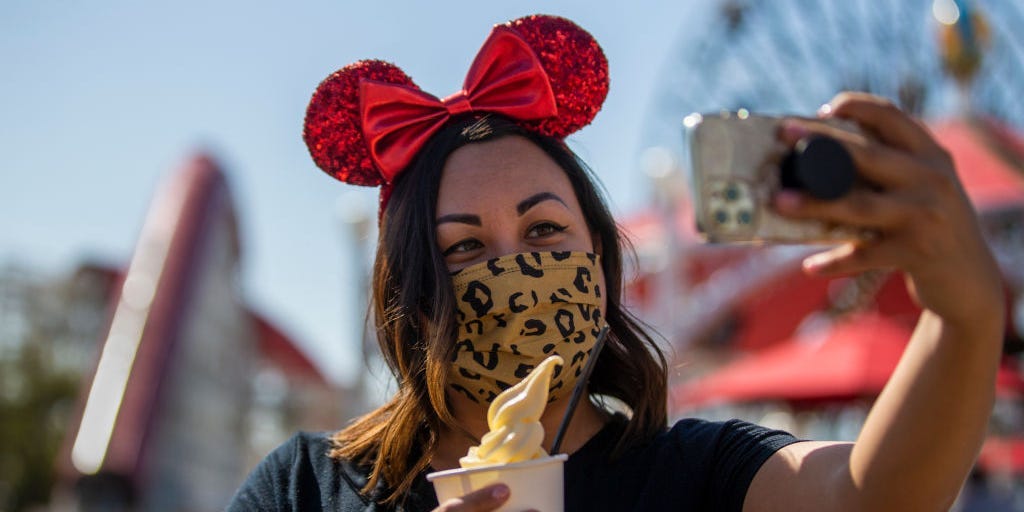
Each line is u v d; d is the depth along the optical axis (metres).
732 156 1.15
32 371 33.91
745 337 11.89
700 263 12.67
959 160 9.50
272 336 22.88
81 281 36.00
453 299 1.73
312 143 2.10
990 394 1.22
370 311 2.21
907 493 1.28
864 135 1.19
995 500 8.37
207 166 19.75
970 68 8.12
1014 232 8.93
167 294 17.25
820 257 1.22
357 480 1.79
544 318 1.72
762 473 1.58
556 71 2.02
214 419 18.41
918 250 1.15
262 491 1.84
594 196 1.94
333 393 20.98
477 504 1.30
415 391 1.79
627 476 1.72
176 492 15.98
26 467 32.78
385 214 1.97
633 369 1.88
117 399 15.53
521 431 1.41
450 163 1.86
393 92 1.96
